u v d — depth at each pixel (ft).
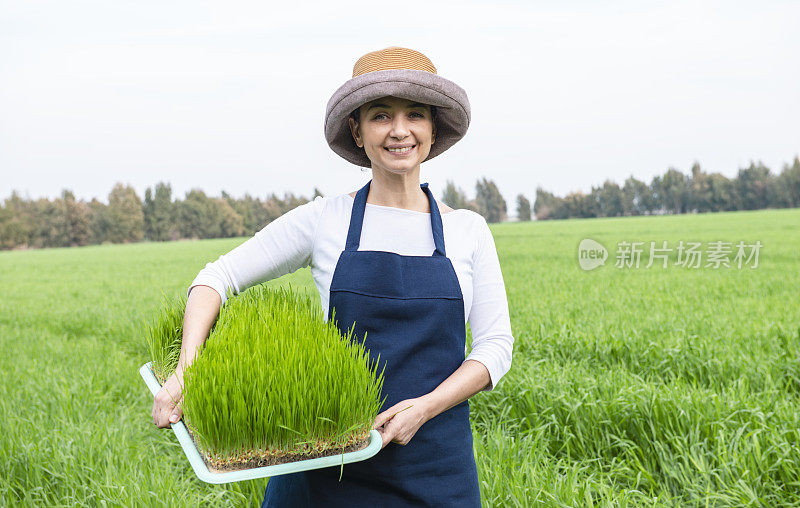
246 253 6.16
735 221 170.81
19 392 17.39
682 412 12.67
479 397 15.37
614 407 13.42
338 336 5.32
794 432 11.87
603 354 19.12
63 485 11.41
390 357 5.63
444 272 5.87
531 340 21.01
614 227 167.63
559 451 12.76
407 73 5.42
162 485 10.89
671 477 11.46
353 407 4.91
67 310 41.52
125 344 27.63
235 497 11.21
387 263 5.76
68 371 20.83
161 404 5.33
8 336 30.42
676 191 299.38
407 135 5.67
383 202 6.15
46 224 276.62
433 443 5.74
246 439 4.73
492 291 6.29
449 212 6.40
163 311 6.52
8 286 66.08
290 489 6.07
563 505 9.64
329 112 5.93
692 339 19.66
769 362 16.94
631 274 49.93
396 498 5.65
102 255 146.00
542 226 197.26
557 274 52.65
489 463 11.26
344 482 5.69
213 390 4.72
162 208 294.05
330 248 6.09
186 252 141.59
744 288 37.17
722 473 10.88
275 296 6.54
